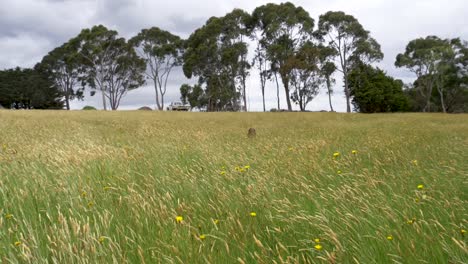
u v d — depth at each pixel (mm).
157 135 14688
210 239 3584
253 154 8797
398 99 66062
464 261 2939
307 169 6801
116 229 3746
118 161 7820
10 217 4133
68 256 3139
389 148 9711
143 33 78438
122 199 4934
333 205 4508
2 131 15328
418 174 6293
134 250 3383
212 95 75562
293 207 4461
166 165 7430
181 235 3658
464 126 20594
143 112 46625
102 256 3096
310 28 67625
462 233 3412
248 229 3781
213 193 5199
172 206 4617
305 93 69312
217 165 7371
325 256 3143
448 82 75500
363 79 66250
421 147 9844
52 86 90188
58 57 88500
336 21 66125
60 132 15297
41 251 3314
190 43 75188
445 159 7770
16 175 6328
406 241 3270
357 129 19984
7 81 89875
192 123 25844
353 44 67688
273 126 23719
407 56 78000
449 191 5148
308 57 63906
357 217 3848
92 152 8578
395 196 4719
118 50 79812
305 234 3602
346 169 6965
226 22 70688
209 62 73375
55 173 6469
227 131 18219
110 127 20266
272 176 6289
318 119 34750
